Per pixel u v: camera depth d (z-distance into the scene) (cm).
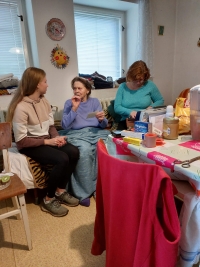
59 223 148
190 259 85
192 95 94
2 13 228
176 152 85
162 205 69
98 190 89
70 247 127
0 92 209
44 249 126
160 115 109
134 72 198
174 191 73
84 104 200
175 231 64
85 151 170
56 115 246
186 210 81
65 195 170
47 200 160
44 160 157
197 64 306
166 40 317
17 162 158
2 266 115
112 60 322
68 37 240
